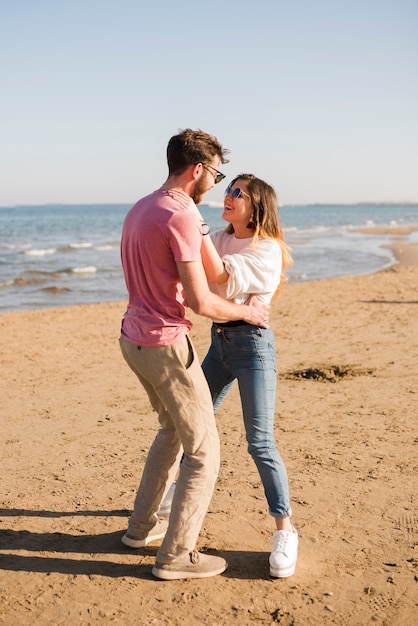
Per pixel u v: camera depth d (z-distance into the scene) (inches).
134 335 117.8
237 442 199.3
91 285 757.3
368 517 146.3
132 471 177.2
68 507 154.9
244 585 120.6
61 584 121.4
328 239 1818.4
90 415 231.1
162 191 116.6
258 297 123.7
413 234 2160.4
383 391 251.6
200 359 314.2
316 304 514.3
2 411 235.9
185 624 108.7
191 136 114.4
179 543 121.9
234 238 130.6
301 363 304.8
